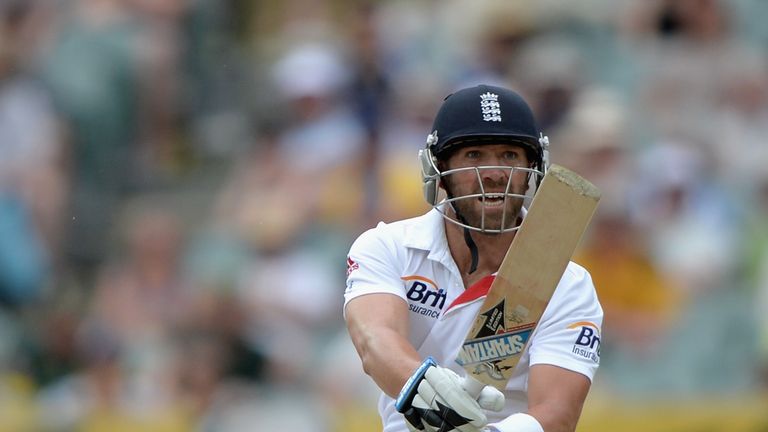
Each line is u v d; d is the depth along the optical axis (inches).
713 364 973.2
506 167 474.3
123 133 1268.5
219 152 1307.8
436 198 488.7
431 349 492.1
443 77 1180.5
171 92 1316.4
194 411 970.1
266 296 1028.5
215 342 979.3
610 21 1223.5
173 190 1261.1
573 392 472.1
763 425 932.0
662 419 935.0
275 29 1407.5
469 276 489.1
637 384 959.6
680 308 1002.1
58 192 1187.3
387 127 1139.3
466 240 484.4
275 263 1059.3
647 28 1228.5
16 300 1112.2
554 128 1127.6
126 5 1307.8
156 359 1004.6
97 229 1204.5
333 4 1382.9
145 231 1093.1
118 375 1010.7
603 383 955.3
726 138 1158.3
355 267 494.9
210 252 1090.7
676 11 1226.0
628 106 1162.6
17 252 1119.6
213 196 1239.5
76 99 1236.5
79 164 1232.8
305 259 1059.3
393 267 490.6
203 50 1365.7
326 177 1112.2
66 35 1268.5
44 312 1109.1
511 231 482.0
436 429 437.7
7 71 1230.9
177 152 1306.6
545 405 467.2
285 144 1169.4
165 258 1087.6
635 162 1101.7
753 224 1077.8
